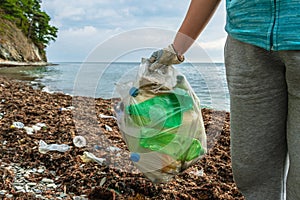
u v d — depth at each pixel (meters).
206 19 1.72
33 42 44.38
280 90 1.52
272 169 1.67
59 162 2.97
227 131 4.06
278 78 1.50
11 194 2.41
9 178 2.66
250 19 1.44
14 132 3.73
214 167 3.06
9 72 18.39
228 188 2.62
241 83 1.55
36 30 45.66
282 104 1.55
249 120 1.59
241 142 1.64
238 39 1.52
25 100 6.05
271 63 1.48
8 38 37.03
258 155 1.63
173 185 2.63
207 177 2.85
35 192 2.48
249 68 1.51
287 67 1.40
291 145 1.46
